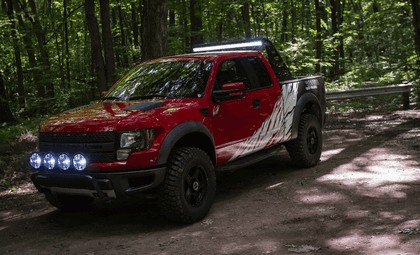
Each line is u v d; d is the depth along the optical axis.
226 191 6.44
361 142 9.17
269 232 4.60
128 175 4.72
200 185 5.25
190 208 5.03
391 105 15.00
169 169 4.92
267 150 6.78
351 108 15.24
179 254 4.23
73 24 29.70
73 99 21.88
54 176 4.99
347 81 18.06
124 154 4.72
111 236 4.95
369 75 18.06
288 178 6.80
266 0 24.31
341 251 3.96
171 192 4.88
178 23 24.44
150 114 4.95
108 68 16.83
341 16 26.03
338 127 11.40
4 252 4.73
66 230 5.31
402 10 19.97
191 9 19.19
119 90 6.10
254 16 26.53
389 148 8.32
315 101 7.57
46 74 21.09
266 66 6.75
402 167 6.86
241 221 5.04
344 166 7.23
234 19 23.14
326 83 18.14
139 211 5.81
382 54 20.62
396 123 11.27
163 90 5.75
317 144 7.52
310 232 4.50
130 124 4.76
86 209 6.14
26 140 11.89
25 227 5.59
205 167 5.26
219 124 5.62
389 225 4.50
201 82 5.70
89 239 4.91
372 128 10.83
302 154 7.20
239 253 4.11
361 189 5.86
